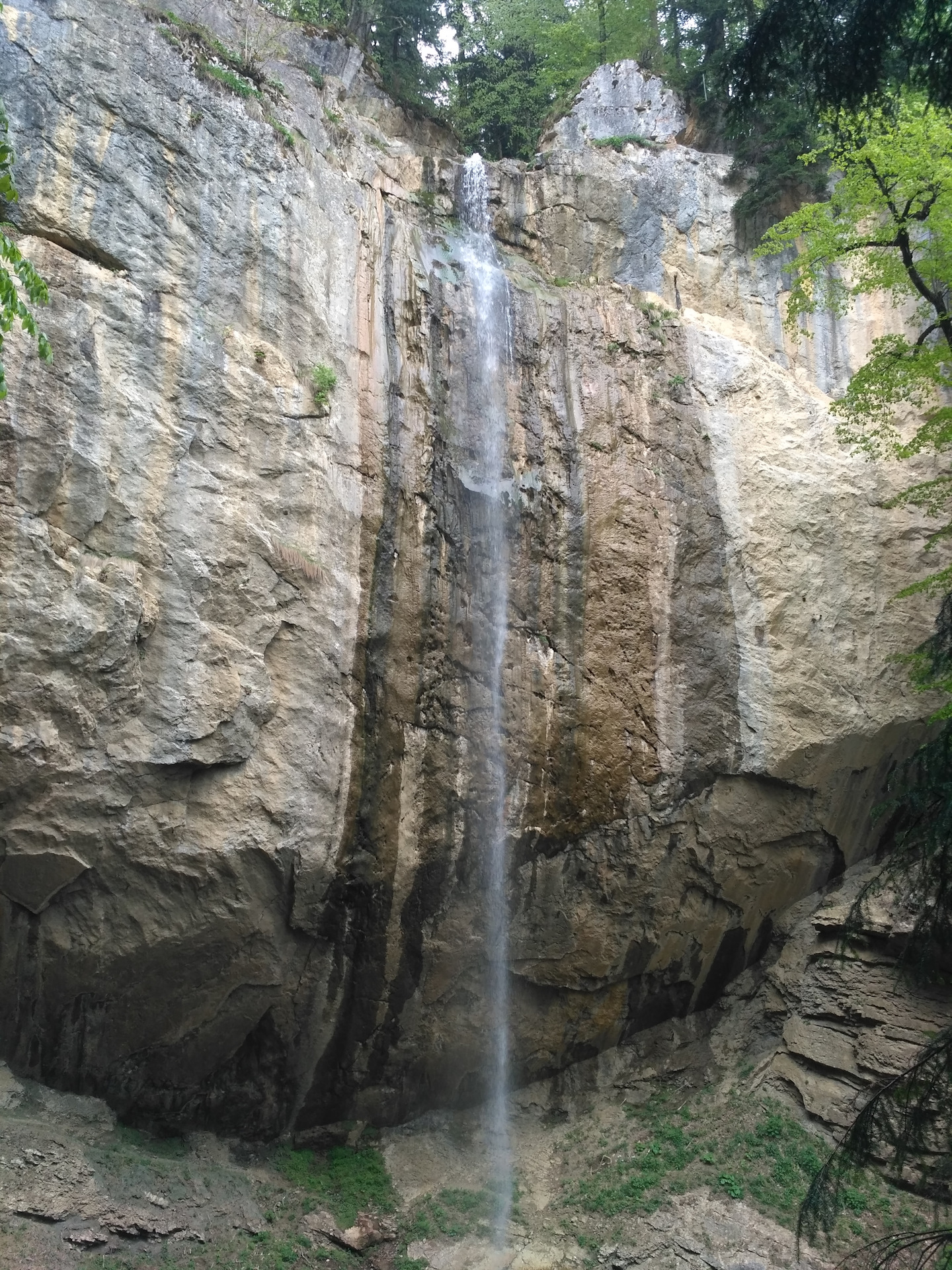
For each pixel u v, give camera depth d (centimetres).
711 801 1631
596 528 1662
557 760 1541
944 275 1413
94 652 1109
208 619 1231
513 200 1958
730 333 1923
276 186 1453
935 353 1406
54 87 1223
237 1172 1308
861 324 1981
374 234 1625
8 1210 1030
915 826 949
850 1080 1460
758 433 1825
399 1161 1432
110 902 1159
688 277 1977
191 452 1260
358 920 1375
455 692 1488
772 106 1933
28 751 1056
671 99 2181
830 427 1866
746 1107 1505
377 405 1516
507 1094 1558
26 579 1068
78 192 1216
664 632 1656
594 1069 1606
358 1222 1299
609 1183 1418
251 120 1461
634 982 1608
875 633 1767
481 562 1566
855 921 970
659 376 1811
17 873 1088
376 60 2342
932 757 923
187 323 1290
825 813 1705
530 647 1567
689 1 2359
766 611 1723
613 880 1567
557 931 1540
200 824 1202
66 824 1098
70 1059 1192
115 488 1170
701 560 1717
